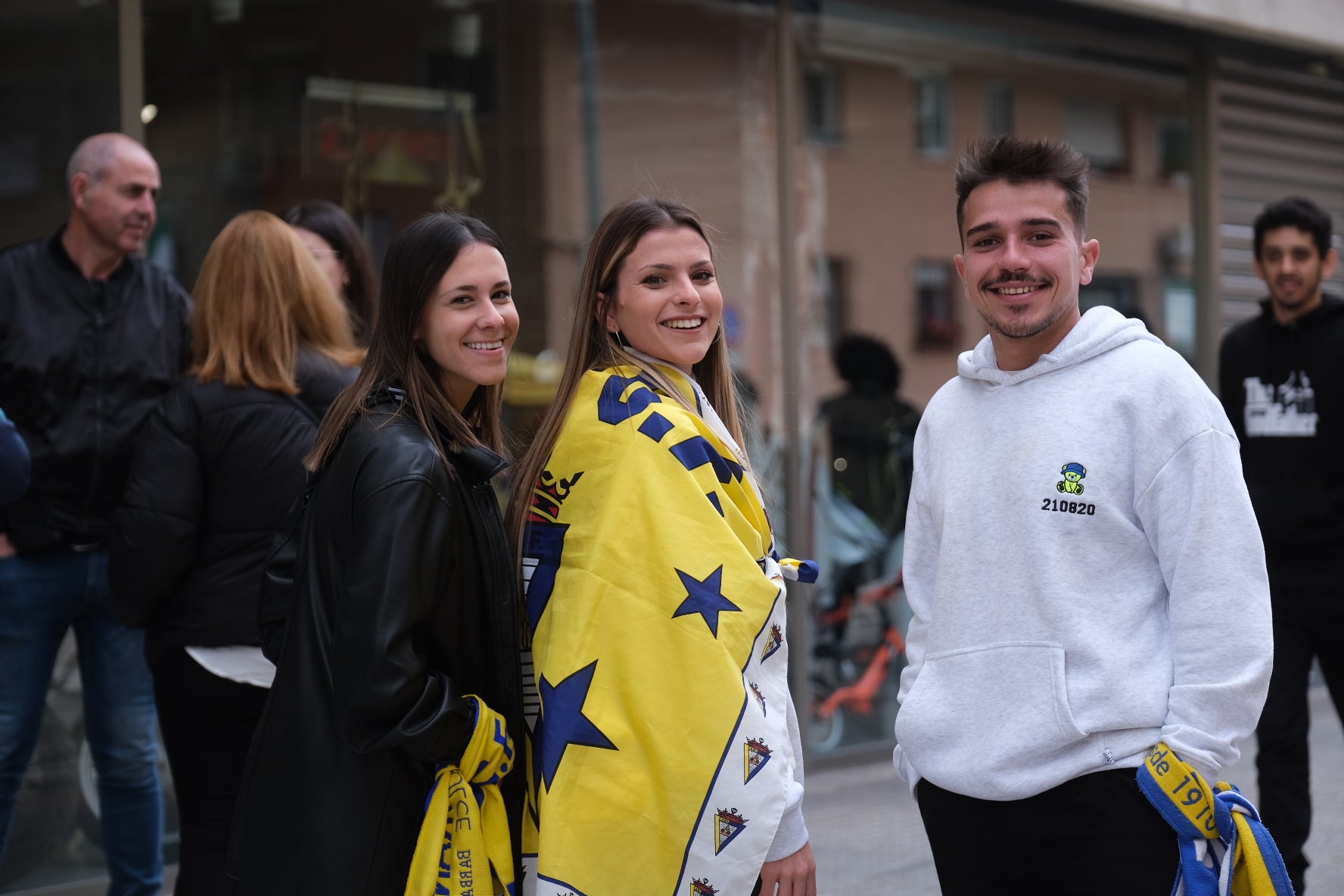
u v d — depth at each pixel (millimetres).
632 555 2090
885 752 6156
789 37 6047
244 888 2045
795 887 2195
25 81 4266
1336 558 3846
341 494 2082
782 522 5934
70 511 3543
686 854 2008
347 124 5086
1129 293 7113
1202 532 2076
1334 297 3967
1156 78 7211
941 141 6430
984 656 2209
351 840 1978
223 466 2893
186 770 2916
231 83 4770
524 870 2145
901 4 6270
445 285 2180
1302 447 3934
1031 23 6664
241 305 2965
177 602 2910
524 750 2168
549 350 5527
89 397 3564
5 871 4086
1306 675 3857
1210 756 2031
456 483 2105
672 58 5816
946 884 2322
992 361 2361
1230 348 4133
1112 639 2121
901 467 6258
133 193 3566
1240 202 7633
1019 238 2244
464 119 5367
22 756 3545
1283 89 7863
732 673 2037
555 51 5562
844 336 6152
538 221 5523
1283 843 3742
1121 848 2100
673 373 2328
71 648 4211
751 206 5957
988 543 2232
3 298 3521
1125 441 2158
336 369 3037
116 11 4434
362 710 1931
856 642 6098
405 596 1961
